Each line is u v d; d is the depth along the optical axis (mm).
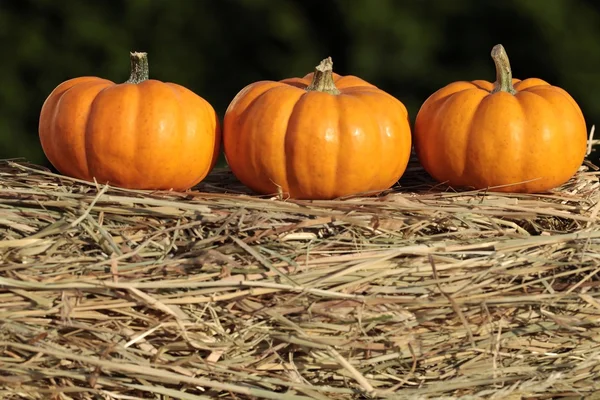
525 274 2596
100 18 6637
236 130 2908
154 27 6660
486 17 6520
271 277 2461
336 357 2414
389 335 2479
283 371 2455
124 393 2408
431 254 2566
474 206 2797
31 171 2988
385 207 2732
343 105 2824
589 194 3049
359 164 2797
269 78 6711
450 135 2939
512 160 2883
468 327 2426
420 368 2521
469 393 2502
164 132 2785
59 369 2373
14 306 2393
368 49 6492
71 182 2861
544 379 2521
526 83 3150
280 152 2812
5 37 6602
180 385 2422
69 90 2902
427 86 6551
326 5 6660
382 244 2607
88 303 2404
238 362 2436
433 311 2500
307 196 2889
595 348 2604
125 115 2783
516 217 2771
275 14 6578
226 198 2746
